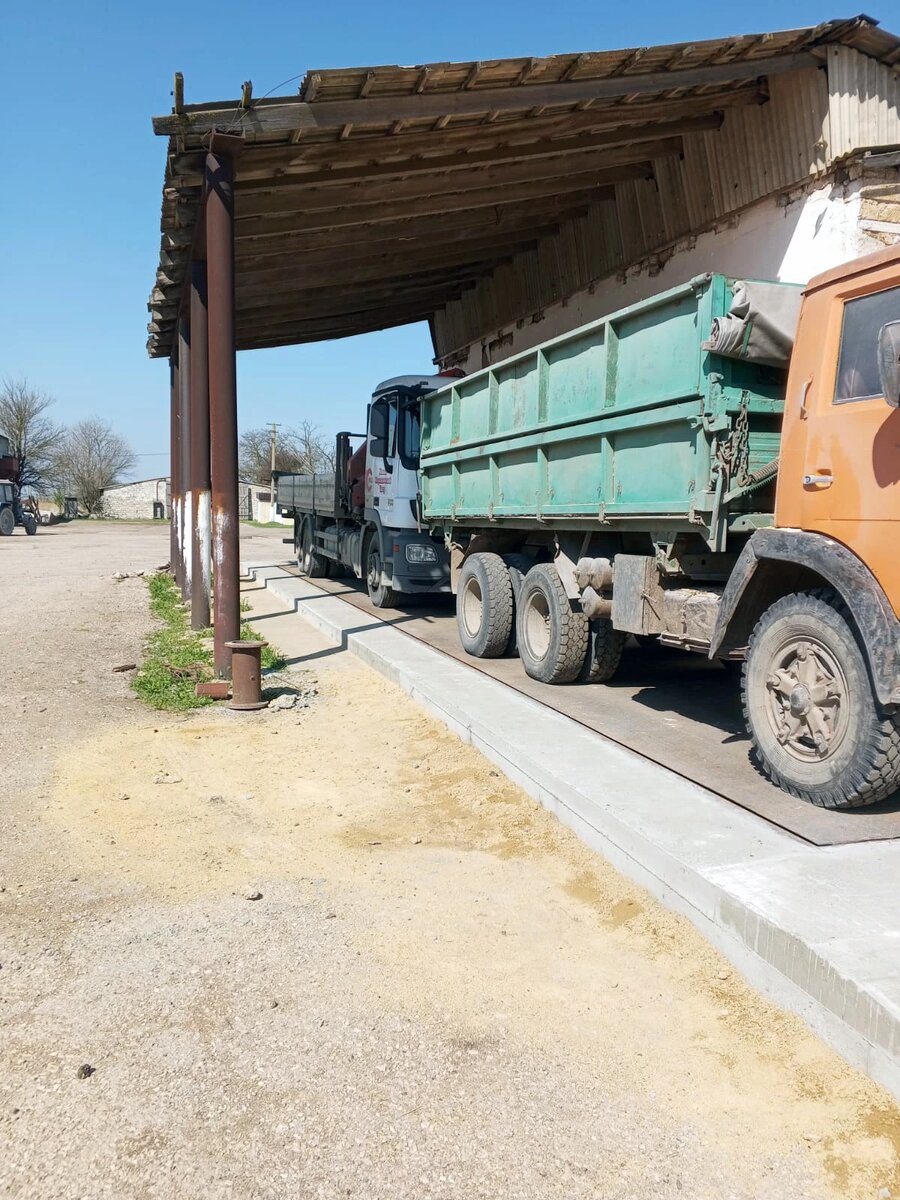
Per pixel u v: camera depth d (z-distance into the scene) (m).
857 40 7.24
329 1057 2.93
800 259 8.12
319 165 8.18
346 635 10.17
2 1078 2.80
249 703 7.55
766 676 4.93
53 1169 2.43
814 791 4.59
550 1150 2.54
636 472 6.19
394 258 12.90
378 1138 2.56
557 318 12.98
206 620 11.48
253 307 14.23
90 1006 3.21
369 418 13.09
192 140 7.38
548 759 5.28
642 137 8.80
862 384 4.48
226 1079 2.81
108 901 4.06
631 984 3.39
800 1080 2.84
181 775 5.87
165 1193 2.35
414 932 3.78
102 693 8.14
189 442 12.89
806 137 7.88
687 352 5.52
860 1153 2.52
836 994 2.93
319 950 3.62
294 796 5.51
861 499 4.37
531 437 7.62
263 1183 2.39
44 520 57.31
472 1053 2.96
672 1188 2.41
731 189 8.92
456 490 9.58
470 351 16.52
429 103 7.16
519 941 3.72
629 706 6.98
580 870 4.37
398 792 5.57
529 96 7.27
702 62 7.27
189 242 9.76
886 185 7.56
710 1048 3.01
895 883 3.61
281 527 54.50
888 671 4.13
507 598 8.84
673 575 6.11
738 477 5.35
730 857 3.87
